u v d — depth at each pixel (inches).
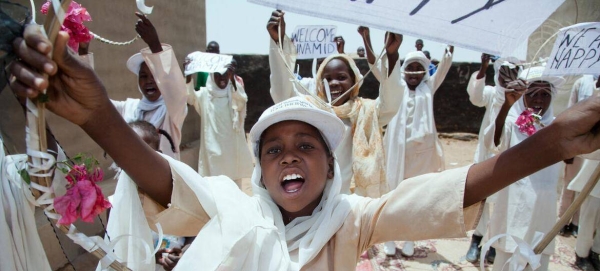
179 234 57.6
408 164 185.6
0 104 41.4
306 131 58.2
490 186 49.7
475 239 176.1
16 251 43.2
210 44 284.4
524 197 128.8
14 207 43.4
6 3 35.2
